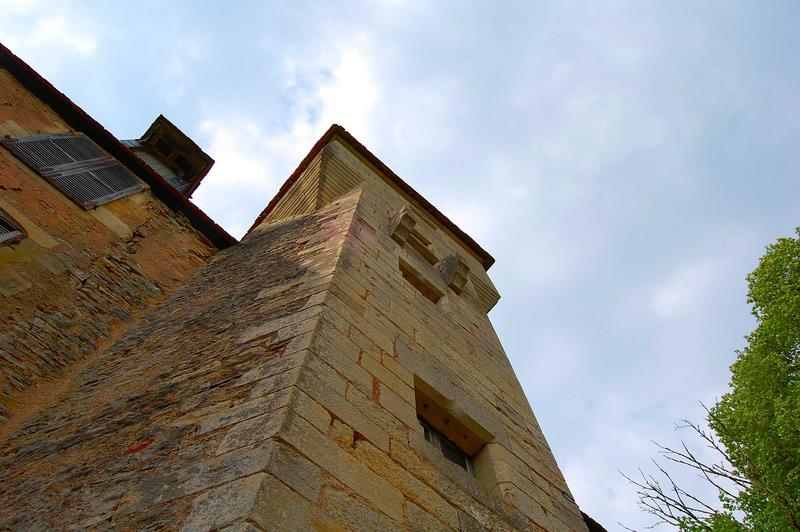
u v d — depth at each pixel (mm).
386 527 3074
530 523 4609
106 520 2939
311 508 2775
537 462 5953
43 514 3252
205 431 3441
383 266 7441
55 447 4207
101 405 4754
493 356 8203
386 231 9430
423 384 5219
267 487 2678
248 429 3227
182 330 6137
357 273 6270
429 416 5367
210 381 4219
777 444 7781
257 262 8219
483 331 9203
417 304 7102
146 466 3344
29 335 5789
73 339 6262
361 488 3189
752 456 7867
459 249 14953
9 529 3236
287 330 4570
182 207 10391
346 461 3281
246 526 2418
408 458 3836
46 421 4836
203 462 3092
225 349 4770
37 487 3656
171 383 4586
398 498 3389
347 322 4930
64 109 9648
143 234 9039
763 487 7277
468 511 3906
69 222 7688
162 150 14125
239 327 5223
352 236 7621
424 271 9281
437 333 6793
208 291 7648
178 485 2977
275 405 3369
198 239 10328
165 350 5652
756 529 7102
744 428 8438
